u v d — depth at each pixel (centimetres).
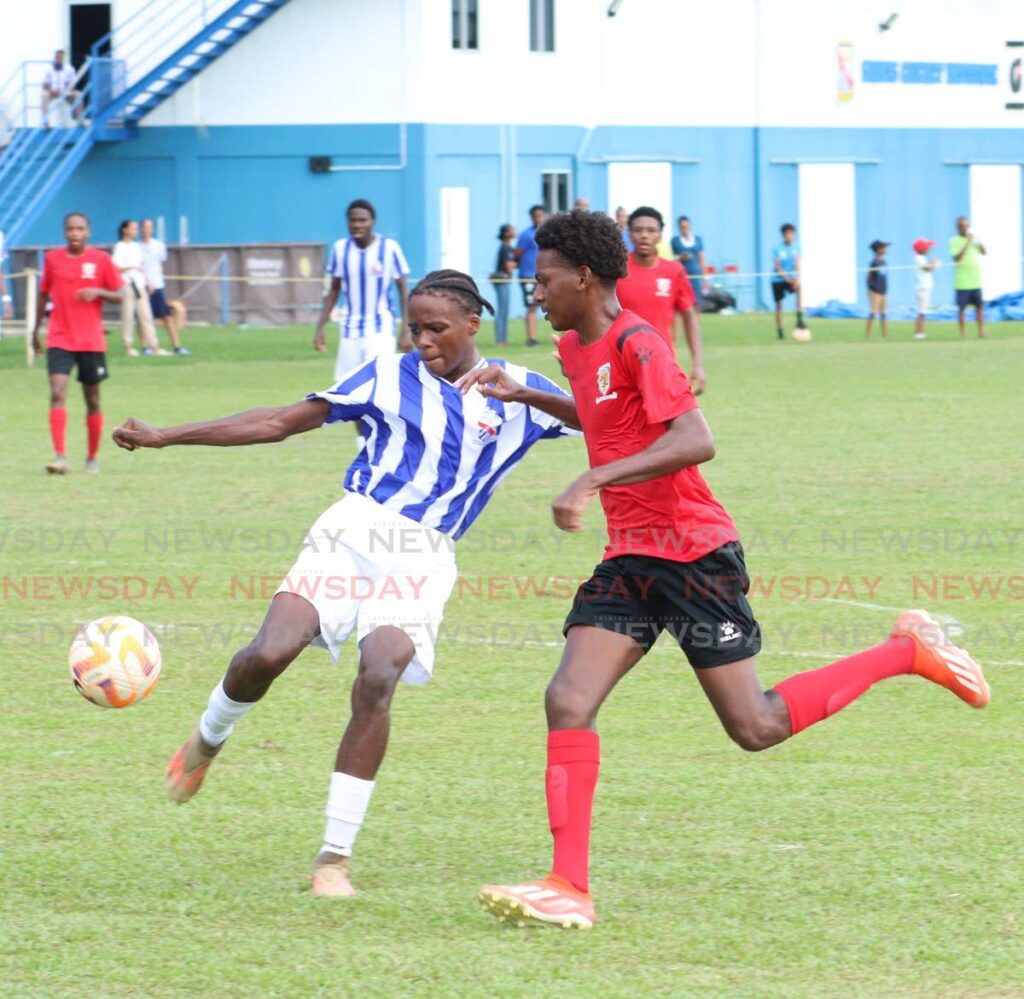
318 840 1738
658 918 1515
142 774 1955
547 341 9181
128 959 1418
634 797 1862
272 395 6238
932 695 2303
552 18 11406
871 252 13100
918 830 1747
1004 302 12094
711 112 12281
